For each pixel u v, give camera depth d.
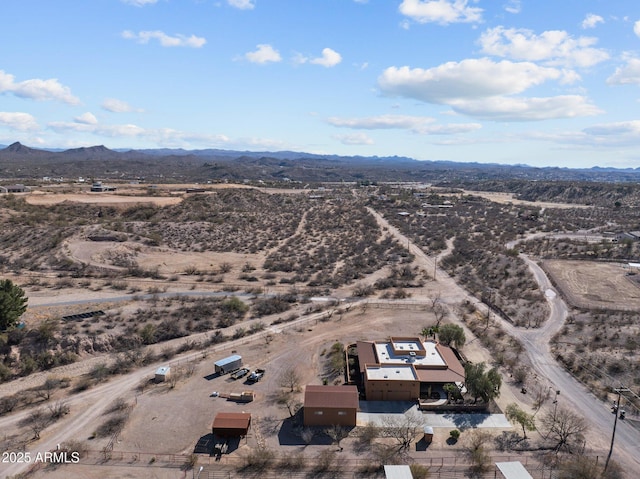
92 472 39.22
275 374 56.78
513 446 42.91
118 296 81.25
